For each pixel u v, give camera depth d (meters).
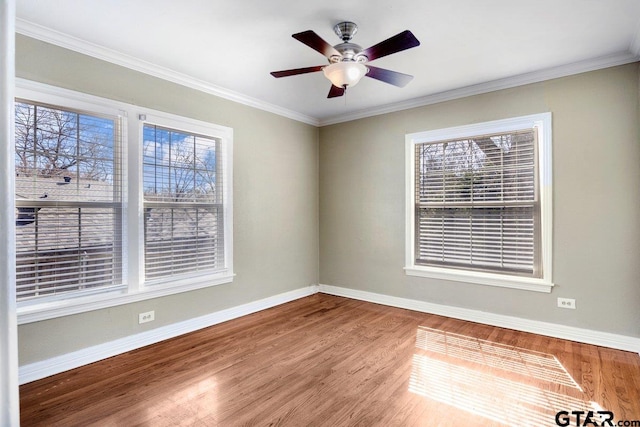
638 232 2.82
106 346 2.80
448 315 3.84
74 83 2.63
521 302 3.38
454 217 3.86
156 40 2.65
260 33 2.55
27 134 2.44
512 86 3.40
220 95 3.69
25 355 2.39
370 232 4.47
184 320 3.36
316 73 3.27
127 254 2.95
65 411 2.05
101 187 2.81
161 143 3.21
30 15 2.29
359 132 4.55
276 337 3.23
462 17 2.33
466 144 3.78
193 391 2.28
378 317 3.82
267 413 2.04
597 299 3.00
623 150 2.88
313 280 4.92
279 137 4.38
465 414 2.02
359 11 2.27
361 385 2.35
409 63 3.04
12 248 0.35
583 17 2.33
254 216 4.06
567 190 3.12
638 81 2.81
